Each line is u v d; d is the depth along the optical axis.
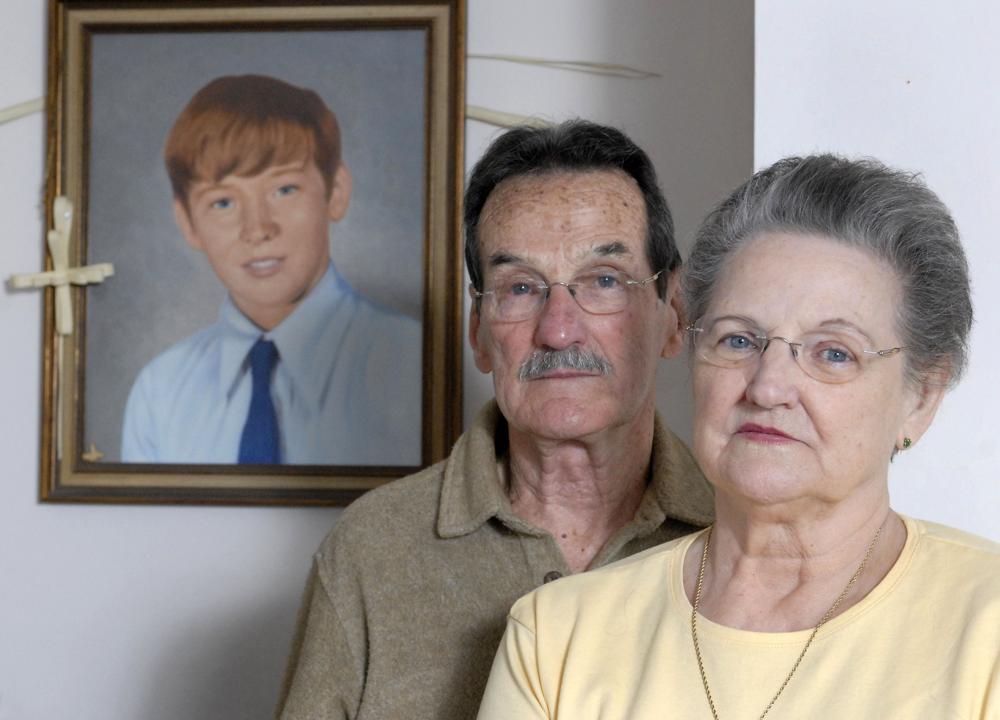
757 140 1.90
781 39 1.90
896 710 1.14
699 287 1.34
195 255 2.81
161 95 2.82
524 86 2.74
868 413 1.24
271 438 2.77
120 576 2.81
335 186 2.77
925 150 1.85
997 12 1.85
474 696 1.73
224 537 2.79
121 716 2.79
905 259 1.26
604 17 2.74
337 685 1.80
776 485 1.23
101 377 2.82
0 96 2.87
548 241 1.74
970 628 1.16
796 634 1.24
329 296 2.77
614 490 1.81
